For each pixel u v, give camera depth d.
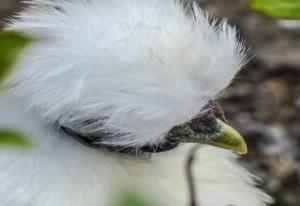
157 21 0.98
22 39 0.84
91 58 0.96
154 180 1.00
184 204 1.00
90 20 0.97
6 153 0.97
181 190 1.01
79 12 0.98
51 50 0.96
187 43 0.97
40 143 0.97
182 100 0.97
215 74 0.99
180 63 0.97
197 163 1.03
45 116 0.97
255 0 0.86
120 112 0.96
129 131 0.97
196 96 0.98
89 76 0.96
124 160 1.00
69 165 0.98
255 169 1.36
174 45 0.97
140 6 0.98
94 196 0.97
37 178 0.97
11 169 0.97
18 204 0.96
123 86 0.96
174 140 1.00
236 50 1.01
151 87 0.96
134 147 0.99
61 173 0.97
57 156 0.97
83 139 0.98
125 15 0.98
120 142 0.98
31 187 0.97
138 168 1.00
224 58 0.99
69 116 0.97
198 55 0.98
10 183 0.97
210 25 1.01
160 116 0.97
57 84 0.96
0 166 0.97
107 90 0.96
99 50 0.96
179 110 0.97
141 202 0.86
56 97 0.96
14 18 1.03
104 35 0.97
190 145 1.02
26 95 0.97
